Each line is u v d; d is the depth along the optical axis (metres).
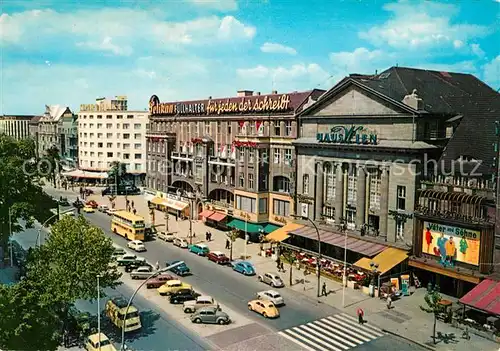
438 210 53.09
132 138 149.62
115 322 44.91
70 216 47.41
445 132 58.72
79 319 44.59
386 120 58.50
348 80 62.75
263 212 78.06
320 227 67.31
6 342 34.56
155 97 116.31
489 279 47.28
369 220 61.84
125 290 55.69
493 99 58.12
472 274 49.19
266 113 79.38
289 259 61.69
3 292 35.56
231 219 84.12
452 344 41.97
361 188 61.69
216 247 75.00
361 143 61.19
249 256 70.06
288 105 75.31
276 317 47.81
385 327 45.62
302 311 49.72
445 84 65.69
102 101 154.38
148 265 64.62
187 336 43.41
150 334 43.78
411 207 55.88
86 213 105.62
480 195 49.91
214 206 89.50
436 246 53.34
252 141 77.75
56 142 173.50
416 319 47.50
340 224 64.75
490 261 48.59
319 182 68.06
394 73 64.75
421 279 57.47
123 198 126.94
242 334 43.91
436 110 57.88
